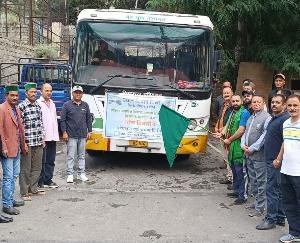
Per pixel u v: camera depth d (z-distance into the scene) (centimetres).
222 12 1428
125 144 1006
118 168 1099
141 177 1018
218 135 891
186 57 1024
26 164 825
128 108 1002
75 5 3328
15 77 2050
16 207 784
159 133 1003
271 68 1527
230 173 954
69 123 938
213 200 849
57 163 1131
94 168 1091
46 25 2825
